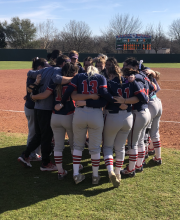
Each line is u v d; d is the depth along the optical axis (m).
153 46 60.09
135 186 3.31
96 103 3.08
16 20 60.09
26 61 40.06
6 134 5.64
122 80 3.25
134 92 3.18
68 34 56.84
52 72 3.53
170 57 39.34
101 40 61.41
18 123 6.64
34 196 3.06
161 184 3.36
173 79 17.97
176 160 4.19
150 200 2.96
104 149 3.42
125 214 2.69
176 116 7.58
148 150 4.60
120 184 3.37
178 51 64.31
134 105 3.41
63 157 4.43
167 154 4.47
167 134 5.82
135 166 3.77
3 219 2.59
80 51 56.56
